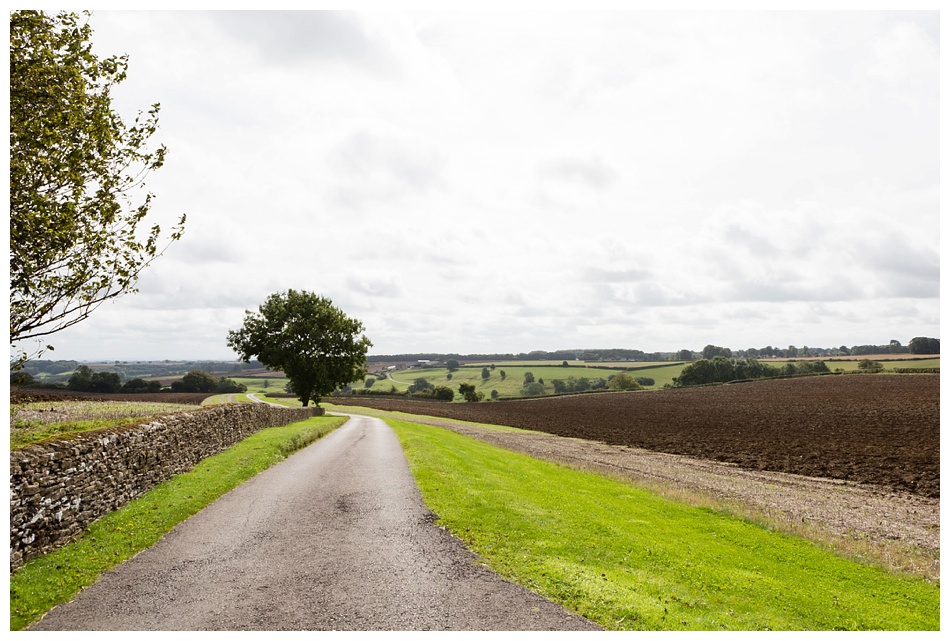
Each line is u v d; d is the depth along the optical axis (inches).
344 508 589.6
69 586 363.6
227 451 934.4
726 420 2486.5
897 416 2191.2
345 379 2625.5
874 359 5649.6
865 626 392.8
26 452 396.2
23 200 432.1
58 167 442.3
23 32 456.1
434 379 7819.9
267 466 842.2
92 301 473.7
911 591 499.2
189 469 744.3
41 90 455.5
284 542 472.7
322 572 406.6
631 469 1267.2
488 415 3319.4
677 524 671.1
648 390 4744.1
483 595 374.9
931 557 658.8
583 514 629.3
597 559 474.9
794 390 3649.1
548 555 466.3
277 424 1553.9
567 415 3144.7
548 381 7027.6
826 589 479.2
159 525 499.2
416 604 356.8
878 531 784.9
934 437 1696.6
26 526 383.9
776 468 1353.3
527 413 3395.7
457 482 745.0
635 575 443.8
